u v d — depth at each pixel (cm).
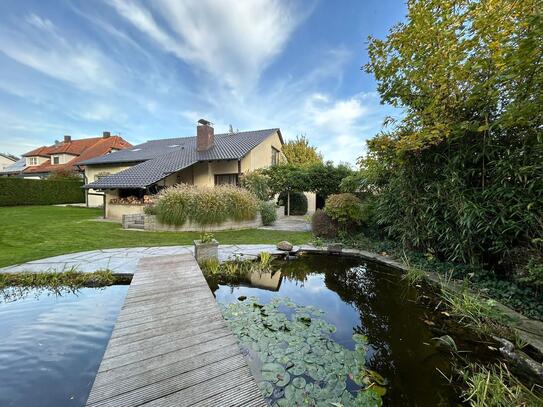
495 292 315
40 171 2130
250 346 232
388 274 448
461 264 395
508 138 326
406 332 264
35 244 558
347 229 678
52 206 1462
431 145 399
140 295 288
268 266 488
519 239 313
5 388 182
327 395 177
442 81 342
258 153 1350
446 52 347
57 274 374
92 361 212
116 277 389
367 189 675
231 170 1241
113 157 1477
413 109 437
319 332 261
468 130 345
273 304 328
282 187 1187
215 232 793
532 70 247
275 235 745
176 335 210
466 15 332
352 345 240
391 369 208
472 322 275
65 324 267
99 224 849
